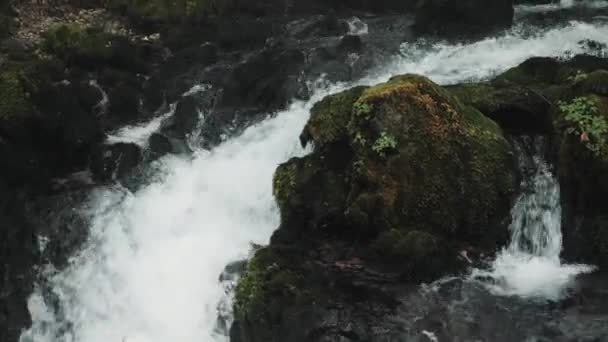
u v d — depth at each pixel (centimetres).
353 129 939
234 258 990
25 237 1021
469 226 911
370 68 1246
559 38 1284
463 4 1329
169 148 1144
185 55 1353
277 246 932
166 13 1489
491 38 1314
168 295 990
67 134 1111
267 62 1277
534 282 862
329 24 1439
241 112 1191
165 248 1032
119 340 976
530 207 921
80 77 1288
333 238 935
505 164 929
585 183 870
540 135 966
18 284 988
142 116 1236
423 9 1375
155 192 1094
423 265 870
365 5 1556
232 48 1402
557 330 790
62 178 1120
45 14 1491
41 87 1107
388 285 870
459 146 923
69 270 1022
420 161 912
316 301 865
